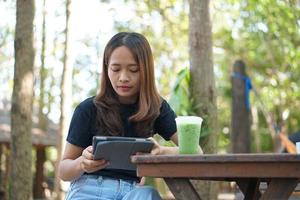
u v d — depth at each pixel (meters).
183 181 2.03
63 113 8.42
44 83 15.92
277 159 1.91
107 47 2.64
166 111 2.82
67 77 8.46
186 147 2.28
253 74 17.00
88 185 2.58
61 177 2.59
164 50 16.39
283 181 1.96
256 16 9.44
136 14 15.44
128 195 2.32
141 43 2.61
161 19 15.17
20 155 5.42
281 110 17.22
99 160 2.29
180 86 4.98
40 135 14.17
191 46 5.04
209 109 4.89
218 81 18.06
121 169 2.44
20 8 5.44
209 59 5.01
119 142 2.22
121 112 2.69
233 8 12.59
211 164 1.98
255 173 1.94
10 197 5.41
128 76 2.58
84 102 2.73
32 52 5.49
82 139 2.66
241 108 8.29
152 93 2.65
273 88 16.75
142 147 2.27
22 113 5.43
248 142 8.26
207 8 5.04
